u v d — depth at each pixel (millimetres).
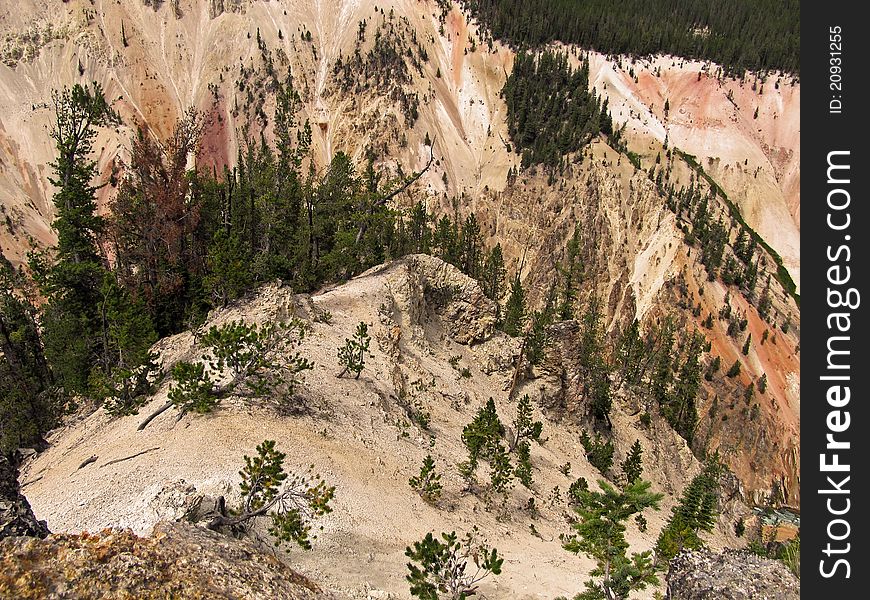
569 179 159875
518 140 176500
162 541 15500
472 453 47750
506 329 95375
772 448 132000
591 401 77062
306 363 40312
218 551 16469
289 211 79688
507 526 40562
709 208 170000
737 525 81750
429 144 171375
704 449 115938
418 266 68062
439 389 56844
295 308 50219
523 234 158625
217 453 29812
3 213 125688
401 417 46219
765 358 142250
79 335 53438
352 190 90312
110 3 180625
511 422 63406
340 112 178125
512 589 29234
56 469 33594
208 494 25297
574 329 74812
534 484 52875
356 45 186875
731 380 135250
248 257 65375
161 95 177000
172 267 61500
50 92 163125
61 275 56312
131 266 67375
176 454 29469
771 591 17719
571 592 30625
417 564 27516
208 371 37750
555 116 176000
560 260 152375
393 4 199625
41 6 175875
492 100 192625
